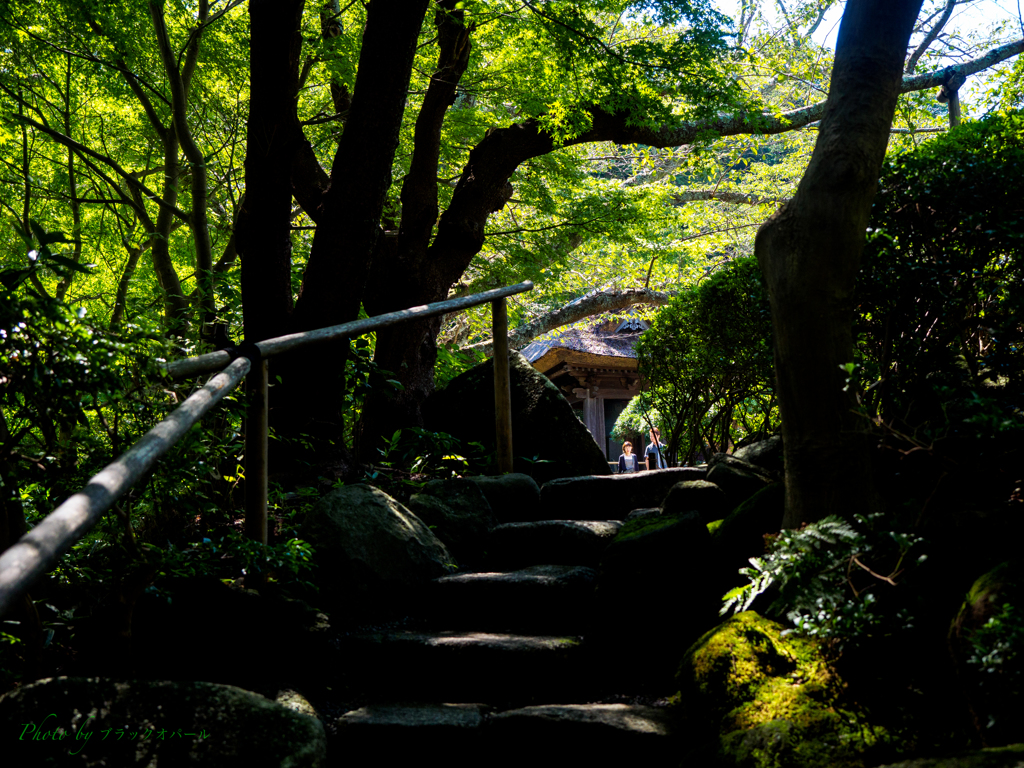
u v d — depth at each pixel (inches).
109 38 242.1
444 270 253.9
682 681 97.9
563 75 268.7
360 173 174.2
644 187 381.7
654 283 507.8
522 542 144.4
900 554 93.6
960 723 80.5
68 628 103.3
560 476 205.0
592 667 111.9
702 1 232.7
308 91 327.9
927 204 125.8
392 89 172.9
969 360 127.2
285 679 105.5
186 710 78.0
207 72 284.4
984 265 126.5
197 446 100.1
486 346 481.1
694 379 203.6
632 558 116.0
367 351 196.4
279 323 177.8
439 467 187.6
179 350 116.3
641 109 243.3
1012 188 120.0
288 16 170.6
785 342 105.8
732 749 82.5
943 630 89.7
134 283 327.6
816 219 103.3
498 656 109.8
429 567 131.3
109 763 72.2
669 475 162.7
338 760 96.7
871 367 129.3
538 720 94.8
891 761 77.4
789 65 452.1
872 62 104.3
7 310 74.3
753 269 182.9
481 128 317.1
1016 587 78.3
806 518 104.1
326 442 175.6
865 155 102.3
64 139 256.5
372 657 113.6
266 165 174.4
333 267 175.0
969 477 107.6
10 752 72.2
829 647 91.9
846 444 103.3
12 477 86.2
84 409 86.9
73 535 56.8
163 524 138.2
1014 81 280.2
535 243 353.1
